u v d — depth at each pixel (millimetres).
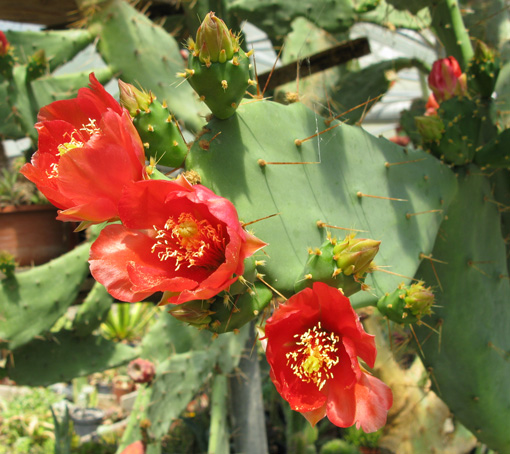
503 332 460
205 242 208
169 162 246
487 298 449
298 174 275
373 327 650
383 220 332
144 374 706
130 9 516
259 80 549
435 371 442
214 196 196
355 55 531
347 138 317
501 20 639
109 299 689
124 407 1525
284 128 273
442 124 411
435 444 743
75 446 1359
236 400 833
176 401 743
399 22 651
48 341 686
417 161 374
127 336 1671
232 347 787
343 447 1143
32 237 694
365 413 208
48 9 625
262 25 594
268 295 236
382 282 312
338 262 226
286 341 218
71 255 635
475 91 481
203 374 761
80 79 595
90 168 190
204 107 534
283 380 212
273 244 252
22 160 836
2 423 1549
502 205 466
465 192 427
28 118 564
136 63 512
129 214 199
